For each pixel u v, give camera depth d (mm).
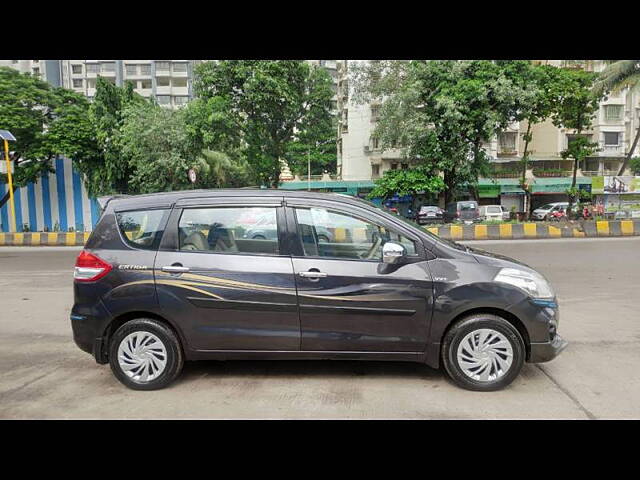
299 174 38344
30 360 4520
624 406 3340
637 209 22219
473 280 3586
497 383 3590
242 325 3715
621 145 38094
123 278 3730
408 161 23406
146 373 3727
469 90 19438
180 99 56406
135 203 3953
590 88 23438
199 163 19297
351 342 3678
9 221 23156
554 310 3678
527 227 16609
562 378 3867
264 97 17344
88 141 20672
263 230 3795
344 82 35969
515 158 37062
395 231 3756
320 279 3643
